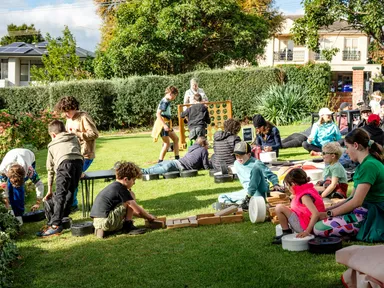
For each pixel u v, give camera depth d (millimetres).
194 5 29250
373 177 5172
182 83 25234
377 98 15500
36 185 7500
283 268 4688
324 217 5246
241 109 25188
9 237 5754
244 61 32750
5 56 45281
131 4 30812
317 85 25094
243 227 6238
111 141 18516
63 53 34438
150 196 8477
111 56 29844
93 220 6578
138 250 5562
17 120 18078
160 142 17016
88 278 4797
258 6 40812
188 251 5410
